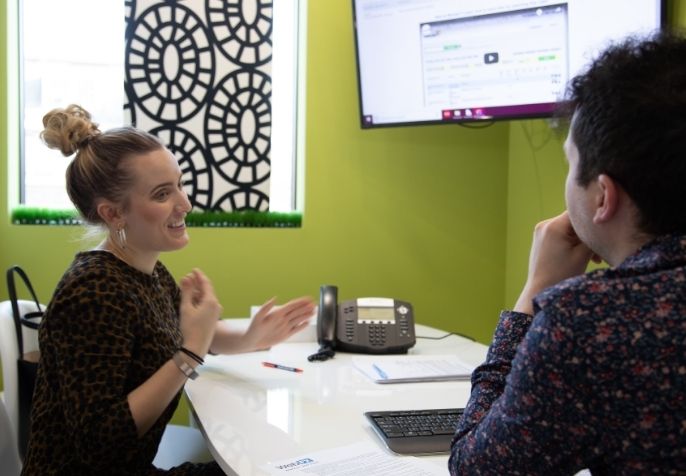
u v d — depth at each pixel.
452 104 2.19
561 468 0.69
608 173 0.71
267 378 1.63
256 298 2.52
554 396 0.67
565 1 1.87
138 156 1.38
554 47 1.92
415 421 1.26
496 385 0.85
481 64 2.09
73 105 1.45
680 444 0.64
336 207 2.56
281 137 2.60
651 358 0.64
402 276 2.62
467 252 2.66
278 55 2.58
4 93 2.30
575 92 0.76
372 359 1.85
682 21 1.72
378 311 2.01
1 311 1.71
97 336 1.23
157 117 2.44
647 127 0.67
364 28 2.31
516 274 2.59
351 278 2.58
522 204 2.54
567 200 0.79
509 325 0.88
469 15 2.08
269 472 1.05
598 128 0.71
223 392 1.50
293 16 2.58
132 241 1.41
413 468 1.07
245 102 2.50
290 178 2.62
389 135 2.57
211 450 1.17
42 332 1.29
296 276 2.54
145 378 1.31
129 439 1.21
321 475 1.04
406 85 2.27
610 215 0.72
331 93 2.53
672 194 0.67
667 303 0.65
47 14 2.40
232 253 2.49
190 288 1.40
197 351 1.30
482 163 2.65
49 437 1.28
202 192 2.49
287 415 1.34
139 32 2.41
